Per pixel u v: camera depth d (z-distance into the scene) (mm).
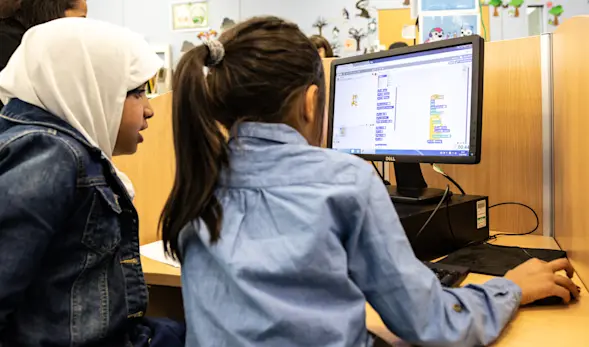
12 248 701
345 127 1395
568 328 754
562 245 1177
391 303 683
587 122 898
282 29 765
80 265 804
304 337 634
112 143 941
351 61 1380
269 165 707
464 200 1228
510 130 1367
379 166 1555
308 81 767
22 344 770
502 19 3312
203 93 729
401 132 1257
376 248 678
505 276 863
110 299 840
